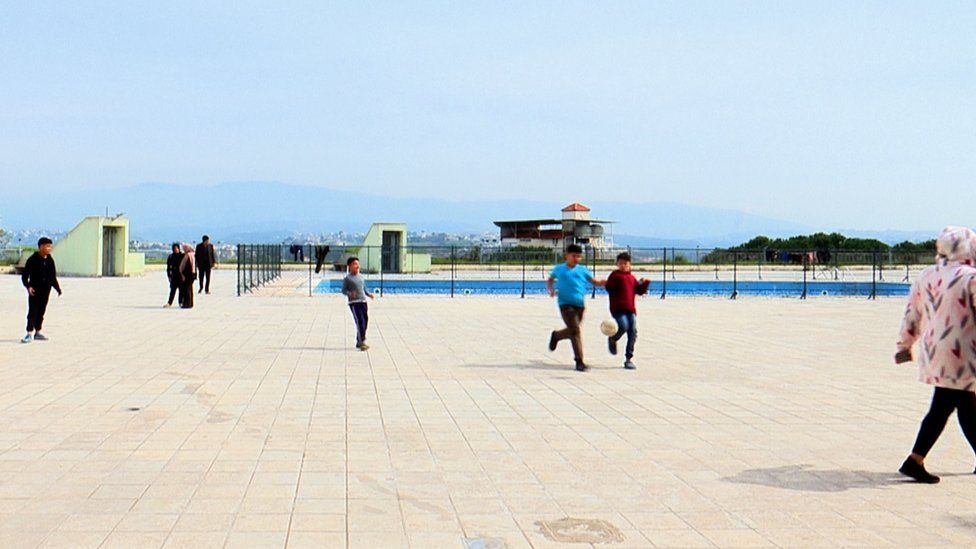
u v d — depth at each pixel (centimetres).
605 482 672
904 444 814
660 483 671
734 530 563
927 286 690
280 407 967
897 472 711
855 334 1900
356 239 8669
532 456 753
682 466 725
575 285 1288
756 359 1453
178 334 1722
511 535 548
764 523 577
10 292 2922
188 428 852
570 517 586
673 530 561
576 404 1011
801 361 1430
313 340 1644
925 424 684
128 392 1054
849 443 817
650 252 4384
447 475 688
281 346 1543
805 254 4281
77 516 576
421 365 1321
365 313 1513
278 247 4428
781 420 927
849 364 1395
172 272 2392
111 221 4166
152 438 806
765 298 3356
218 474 682
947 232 689
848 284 3938
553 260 5172
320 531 552
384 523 568
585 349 1563
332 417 914
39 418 894
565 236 7562
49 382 1123
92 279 3938
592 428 875
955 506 619
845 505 619
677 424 900
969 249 680
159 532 546
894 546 535
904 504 623
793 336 1852
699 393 1099
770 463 738
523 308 2577
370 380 1168
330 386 1114
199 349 1484
